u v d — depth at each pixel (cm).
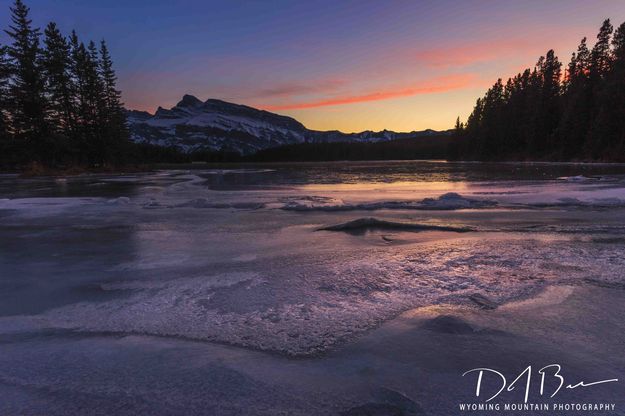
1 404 213
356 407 202
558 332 290
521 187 1672
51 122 4234
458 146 10400
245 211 1018
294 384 225
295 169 4953
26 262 532
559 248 561
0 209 1091
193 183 2256
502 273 442
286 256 540
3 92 4128
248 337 292
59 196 1512
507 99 8881
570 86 6862
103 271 484
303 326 310
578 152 6097
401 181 2334
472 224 779
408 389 218
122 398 215
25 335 306
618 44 5947
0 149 4059
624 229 717
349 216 912
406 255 532
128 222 864
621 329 293
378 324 312
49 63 4312
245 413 199
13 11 4078
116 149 4978
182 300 373
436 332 293
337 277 435
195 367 246
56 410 206
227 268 484
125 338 296
